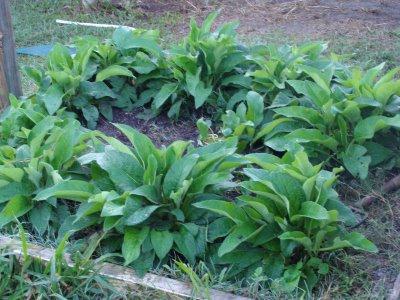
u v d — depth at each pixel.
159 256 2.16
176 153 2.38
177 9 5.30
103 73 3.21
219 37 3.28
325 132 2.75
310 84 2.84
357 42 4.36
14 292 2.16
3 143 2.75
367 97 2.75
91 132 2.61
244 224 2.15
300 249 2.20
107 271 2.16
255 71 3.08
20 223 2.31
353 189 2.65
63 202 2.55
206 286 2.05
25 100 3.01
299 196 2.14
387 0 5.30
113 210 2.18
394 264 2.24
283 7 5.25
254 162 2.40
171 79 3.32
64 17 5.03
